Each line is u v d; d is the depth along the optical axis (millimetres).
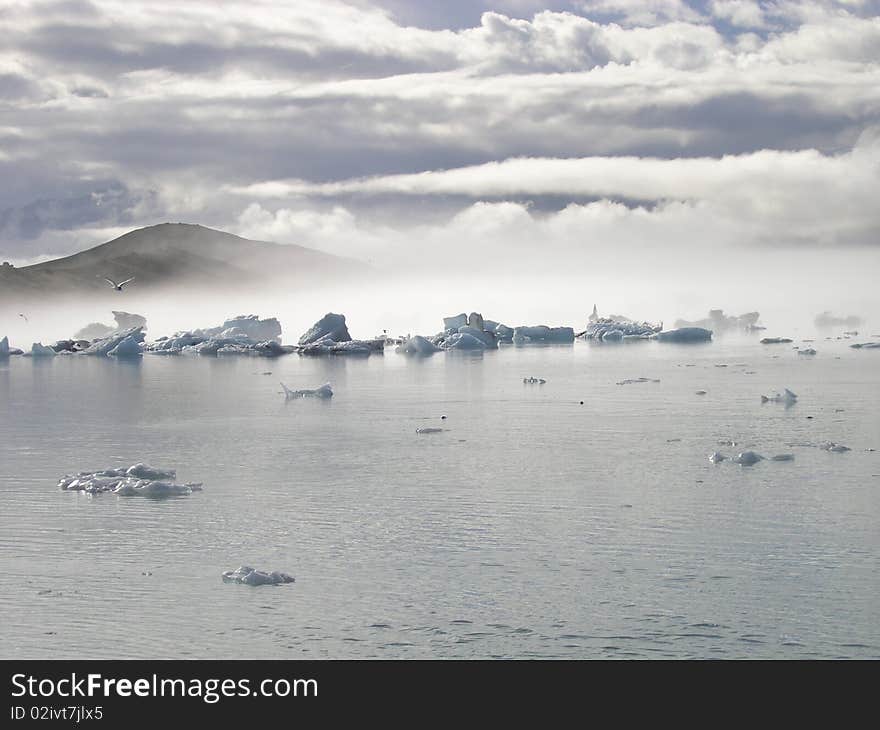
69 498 36875
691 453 44969
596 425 54438
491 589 26797
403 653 23391
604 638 23922
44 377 96250
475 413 60688
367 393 74375
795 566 28266
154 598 26344
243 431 54000
